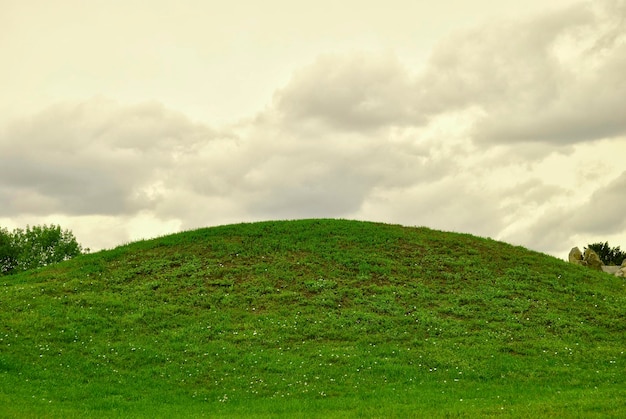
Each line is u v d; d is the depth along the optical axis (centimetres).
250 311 3044
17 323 2780
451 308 3094
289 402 2012
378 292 3266
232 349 2591
